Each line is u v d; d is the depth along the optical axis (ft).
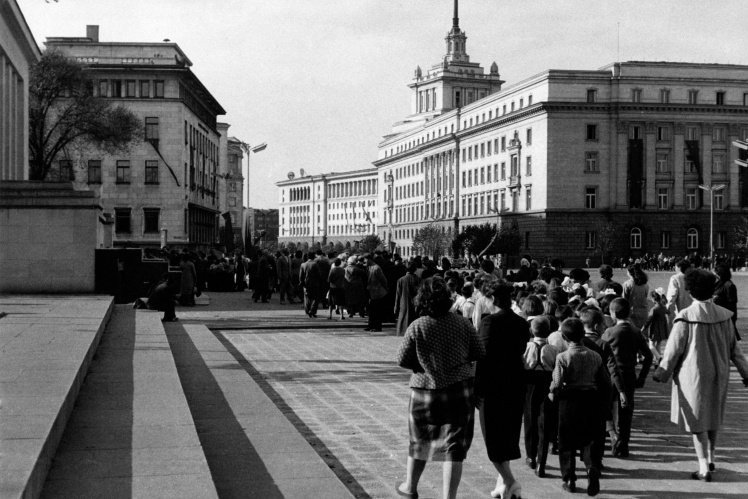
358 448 32.78
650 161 295.07
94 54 250.98
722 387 28.81
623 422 32.19
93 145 243.19
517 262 306.35
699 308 29.04
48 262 96.27
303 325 81.05
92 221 96.78
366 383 47.85
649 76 294.66
